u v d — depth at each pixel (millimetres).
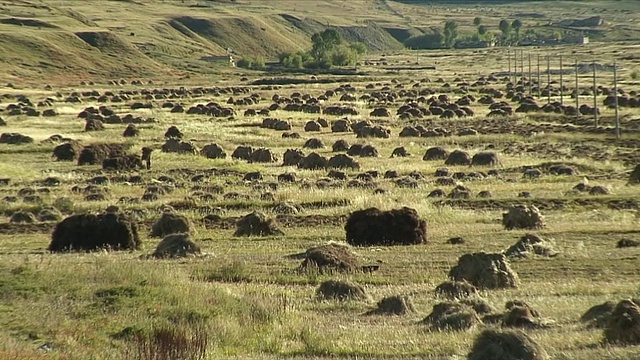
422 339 65812
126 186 178500
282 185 177125
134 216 139625
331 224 135875
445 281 88812
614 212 142375
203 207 150000
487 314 74375
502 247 112375
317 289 86188
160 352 60562
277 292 86000
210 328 67750
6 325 64438
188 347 62250
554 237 118812
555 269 98625
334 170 198375
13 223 137875
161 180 186375
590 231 122625
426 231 120562
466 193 159500
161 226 127875
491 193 163125
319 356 62531
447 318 71062
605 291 85250
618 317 63375
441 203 153500
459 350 61812
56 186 178125
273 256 108062
